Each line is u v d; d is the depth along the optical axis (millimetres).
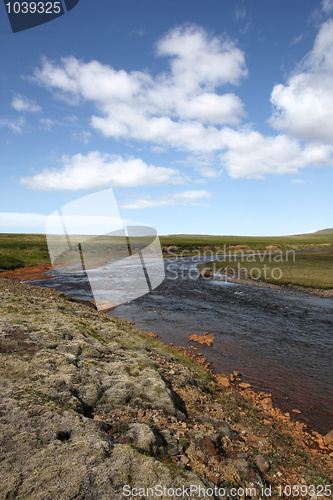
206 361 13930
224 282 37688
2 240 71375
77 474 3586
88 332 9344
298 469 6410
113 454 4137
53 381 5586
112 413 5605
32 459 3695
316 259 57531
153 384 6902
